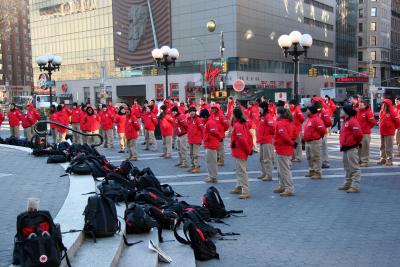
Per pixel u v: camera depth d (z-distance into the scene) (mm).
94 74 82750
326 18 88062
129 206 7402
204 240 6684
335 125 28703
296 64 18219
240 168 10438
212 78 62406
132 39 75625
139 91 74750
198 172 14039
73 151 14039
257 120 17969
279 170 10734
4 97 104688
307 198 10344
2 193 9008
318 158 12633
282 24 73938
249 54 66250
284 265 6348
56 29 88250
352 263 6340
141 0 73688
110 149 20578
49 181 10383
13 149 17906
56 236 5070
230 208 9531
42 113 34281
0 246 5762
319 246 7074
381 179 12344
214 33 65688
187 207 8352
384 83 113938
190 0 67875
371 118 13930
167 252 6582
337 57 96062
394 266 6207
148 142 19906
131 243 6641
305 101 43219
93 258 5586
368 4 109500
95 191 8945
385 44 113875
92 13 81812
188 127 14164
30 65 159625
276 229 8008
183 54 69562
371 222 8297
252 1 66625
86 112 20750
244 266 6348
